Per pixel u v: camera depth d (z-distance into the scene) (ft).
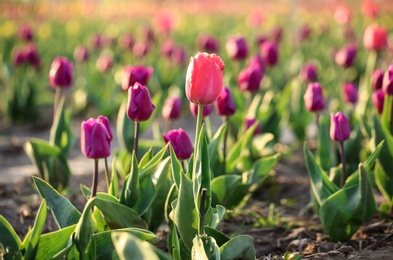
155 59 11.11
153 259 3.39
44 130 9.57
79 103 10.14
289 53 13.41
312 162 5.06
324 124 5.92
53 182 6.13
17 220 5.70
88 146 4.41
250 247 4.09
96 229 4.57
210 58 4.12
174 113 5.84
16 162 7.92
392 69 5.44
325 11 21.39
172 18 13.55
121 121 6.23
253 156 6.44
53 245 4.10
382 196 6.14
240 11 23.54
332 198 4.86
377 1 22.57
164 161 4.75
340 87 8.59
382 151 5.31
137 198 4.51
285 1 23.39
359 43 13.98
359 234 5.16
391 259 4.52
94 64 12.25
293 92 8.57
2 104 10.28
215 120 10.11
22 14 20.83
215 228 4.26
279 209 6.03
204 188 4.00
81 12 23.15
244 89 6.66
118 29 16.76
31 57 9.41
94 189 4.49
